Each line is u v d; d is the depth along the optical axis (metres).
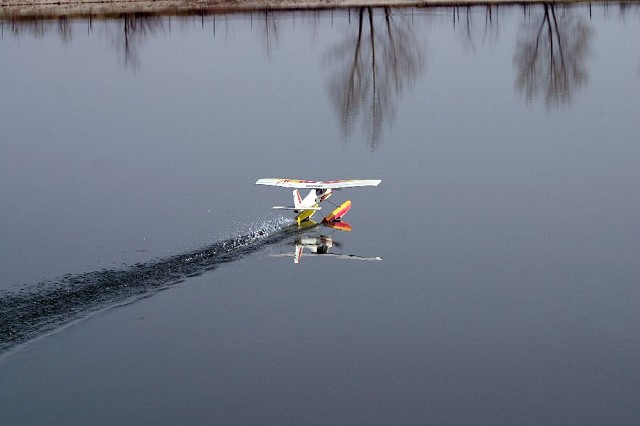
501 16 122.62
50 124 63.09
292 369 29.50
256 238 39.44
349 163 52.00
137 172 50.28
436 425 26.58
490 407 27.38
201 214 42.53
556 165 51.44
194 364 29.66
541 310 33.41
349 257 38.06
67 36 112.50
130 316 32.44
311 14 130.12
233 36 108.50
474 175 49.53
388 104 69.81
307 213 41.53
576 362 29.83
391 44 100.50
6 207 44.03
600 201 44.81
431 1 141.50
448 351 30.67
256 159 52.69
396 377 29.03
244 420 26.66
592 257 37.94
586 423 26.55
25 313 32.09
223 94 73.38
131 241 38.88
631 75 80.94
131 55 95.50
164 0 154.62
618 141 56.62
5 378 28.45
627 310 33.16
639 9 124.19
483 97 72.31
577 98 71.56
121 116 65.31
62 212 43.09
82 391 27.95
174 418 26.75
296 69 85.62
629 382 28.53
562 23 112.38
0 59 95.50
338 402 27.70
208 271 36.31
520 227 41.41
